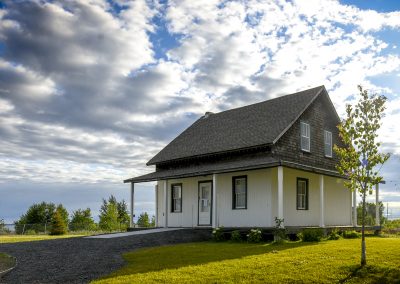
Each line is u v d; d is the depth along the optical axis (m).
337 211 24.14
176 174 22.28
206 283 9.75
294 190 21.20
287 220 20.50
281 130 20.36
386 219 34.53
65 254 14.59
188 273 10.66
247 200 20.88
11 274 11.42
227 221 21.58
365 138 11.66
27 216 53.69
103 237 18.92
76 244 17.00
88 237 19.36
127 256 13.96
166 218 23.08
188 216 24.12
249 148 20.72
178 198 25.09
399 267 10.74
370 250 13.19
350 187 12.20
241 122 24.61
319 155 22.98
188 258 12.98
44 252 15.09
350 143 11.95
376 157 11.55
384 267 10.76
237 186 21.55
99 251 15.22
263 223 19.98
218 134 24.70
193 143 25.69
